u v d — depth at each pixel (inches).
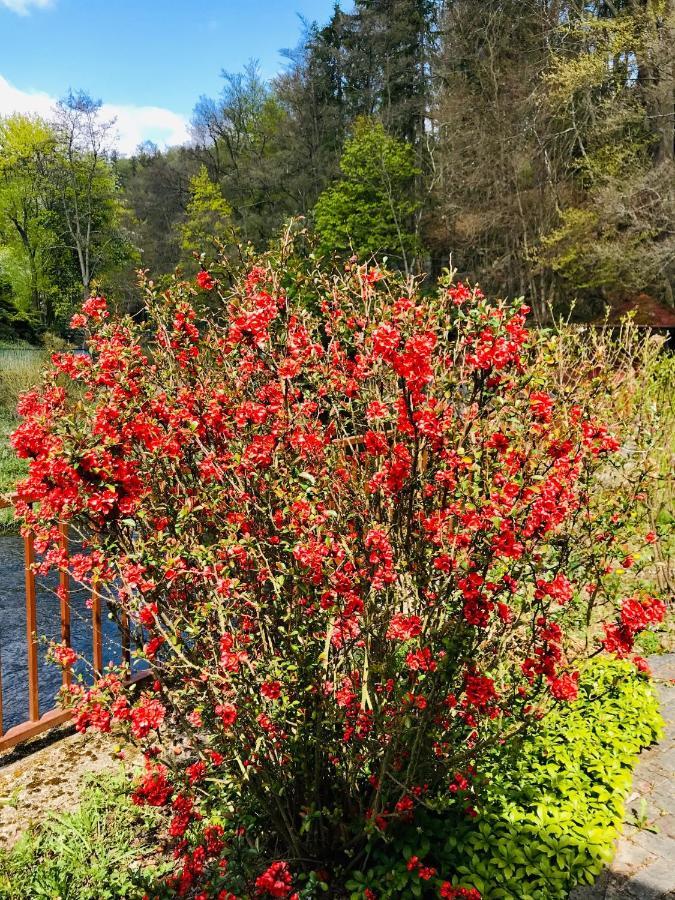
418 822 88.8
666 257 697.6
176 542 79.6
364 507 92.4
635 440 139.3
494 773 96.5
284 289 102.6
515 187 970.7
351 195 1023.0
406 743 81.6
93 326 105.6
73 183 1342.3
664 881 83.4
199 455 100.5
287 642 82.9
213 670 80.7
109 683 85.7
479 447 82.0
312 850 86.1
